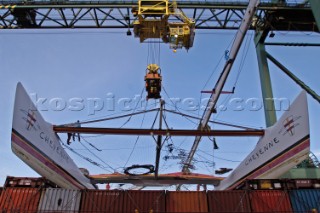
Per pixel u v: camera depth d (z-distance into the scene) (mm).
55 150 22969
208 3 30047
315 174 24250
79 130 22438
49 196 17391
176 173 38094
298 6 27859
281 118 20625
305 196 17688
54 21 32531
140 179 34906
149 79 21078
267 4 28016
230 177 29516
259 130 23078
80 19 32250
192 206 17281
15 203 17109
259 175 23109
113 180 34750
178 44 24047
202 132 22359
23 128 18422
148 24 22828
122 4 30797
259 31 30125
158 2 22750
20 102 18156
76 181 27797
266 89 27484
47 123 21969
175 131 22094
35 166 20016
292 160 19031
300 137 18328
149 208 17250
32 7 30719
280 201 17406
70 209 17109
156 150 26141
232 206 17250
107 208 17266
